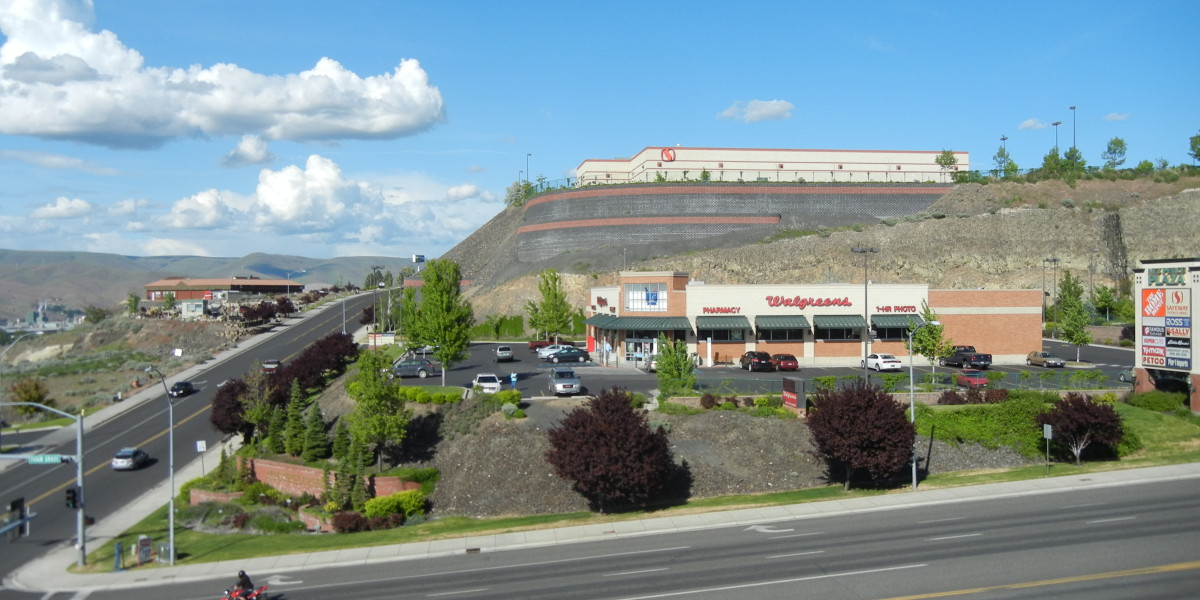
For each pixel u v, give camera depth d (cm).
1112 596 2456
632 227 13200
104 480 4891
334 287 19138
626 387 5781
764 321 7062
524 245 14175
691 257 11894
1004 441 4744
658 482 3975
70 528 4016
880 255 11881
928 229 12562
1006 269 11588
